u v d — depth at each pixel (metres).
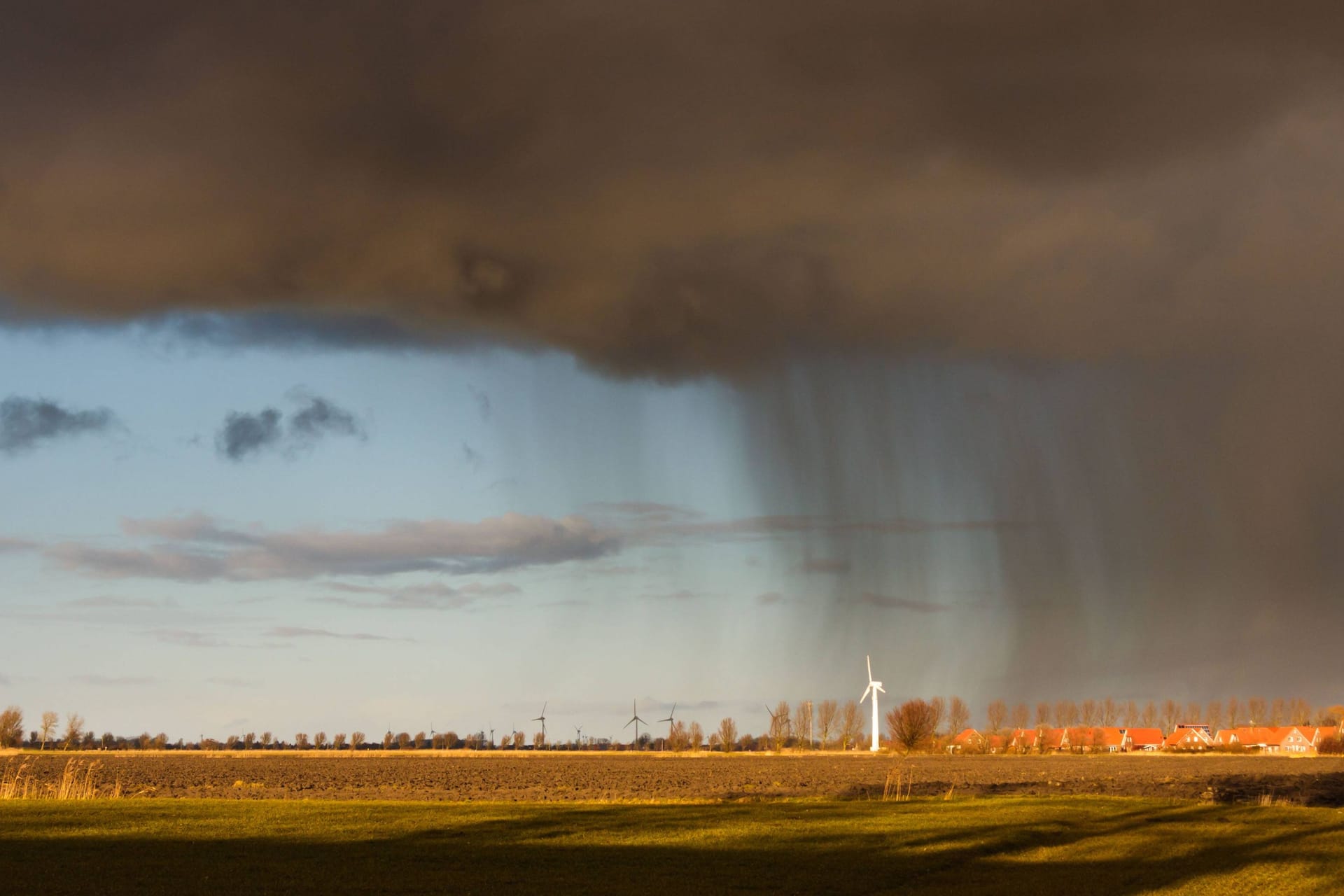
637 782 123.38
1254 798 93.38
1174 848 50.19
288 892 34.38
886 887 39.44
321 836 47.84
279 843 45.22
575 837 49.72
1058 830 56.03
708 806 67.00
